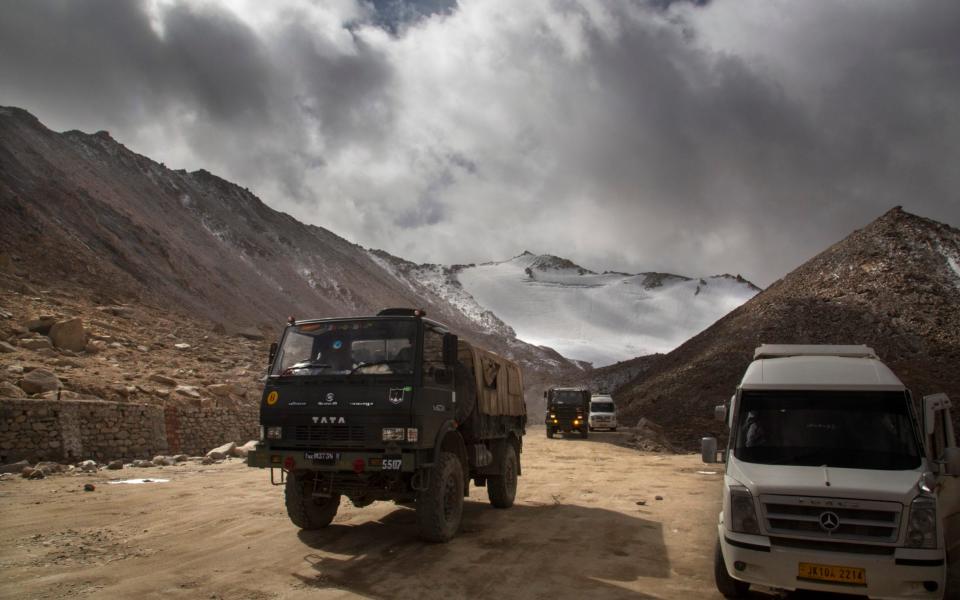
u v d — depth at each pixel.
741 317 73.12
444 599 6.79
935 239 71.94
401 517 10.91
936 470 6.78
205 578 7.29
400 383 8.61
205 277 105.88
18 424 15.98
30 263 47.22
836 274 72.69
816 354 8.80
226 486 13.86
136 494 12.63
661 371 72.12
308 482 9.57
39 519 10.02
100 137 191.12
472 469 11.12
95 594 6.60
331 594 6.84
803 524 6.38
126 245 85.62
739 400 7.86
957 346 54.91
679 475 18.69
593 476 18.16
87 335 31.28
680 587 7.41
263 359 41.72
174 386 25.80
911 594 5.95
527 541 9.42
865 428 7.19
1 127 94.25
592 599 6.87
